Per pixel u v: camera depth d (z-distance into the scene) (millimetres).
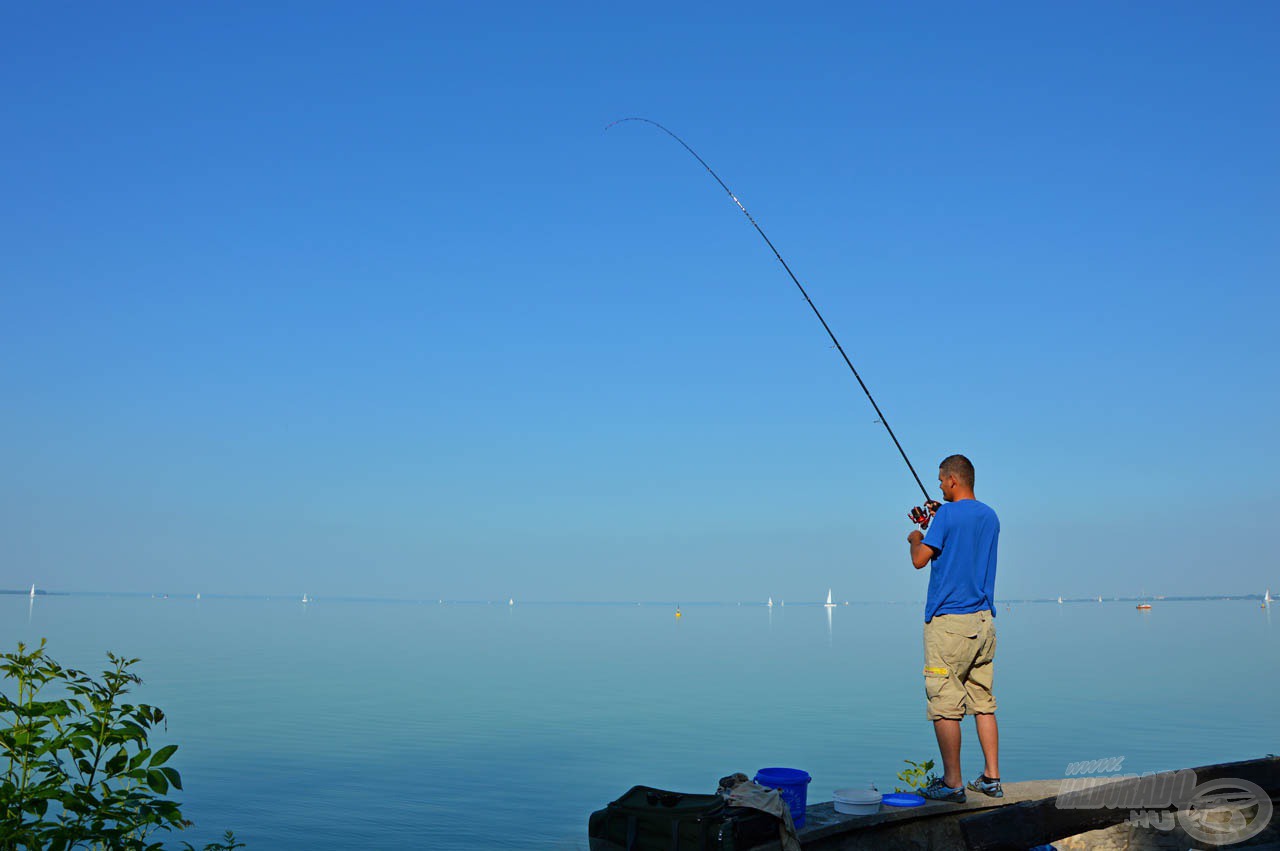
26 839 2850
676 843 3756
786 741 24297
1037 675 47750
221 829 16078
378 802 18266
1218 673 48312
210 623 126062
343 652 71750
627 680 47625
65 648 56938
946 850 4387
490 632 121875
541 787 19578
